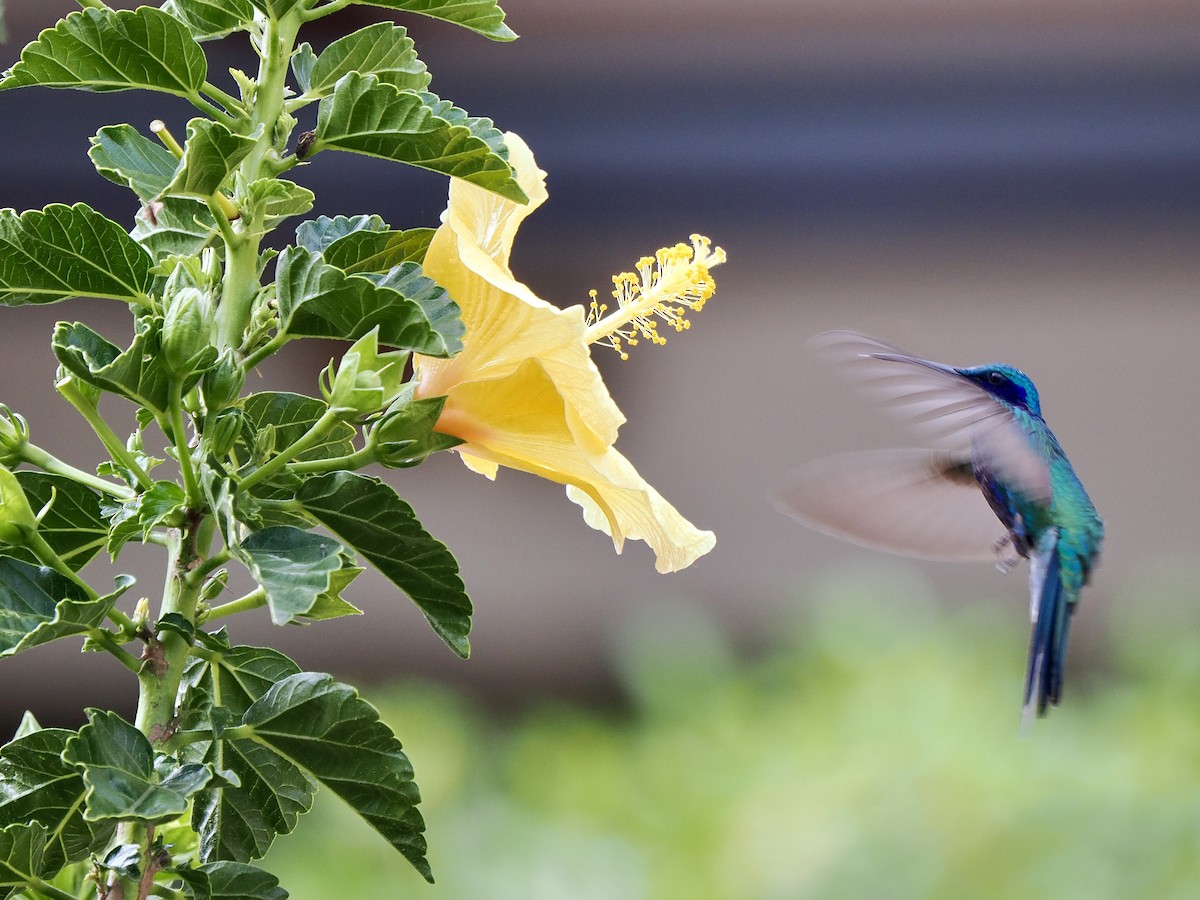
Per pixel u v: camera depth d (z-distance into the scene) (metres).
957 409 2.68
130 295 2.55
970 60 3.79
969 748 2.82
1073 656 3.74
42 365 3.60
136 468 2.54
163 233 2.56
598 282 3.80
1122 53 3.78
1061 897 2.79
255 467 2.54
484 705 3.70
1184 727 2.82
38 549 2.53
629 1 3.73
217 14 2.56
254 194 2.54
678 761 2.86
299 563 2.52
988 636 2.88
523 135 3.78
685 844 2.84
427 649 3.70
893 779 2.82
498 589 3.78
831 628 2.88
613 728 3.52
